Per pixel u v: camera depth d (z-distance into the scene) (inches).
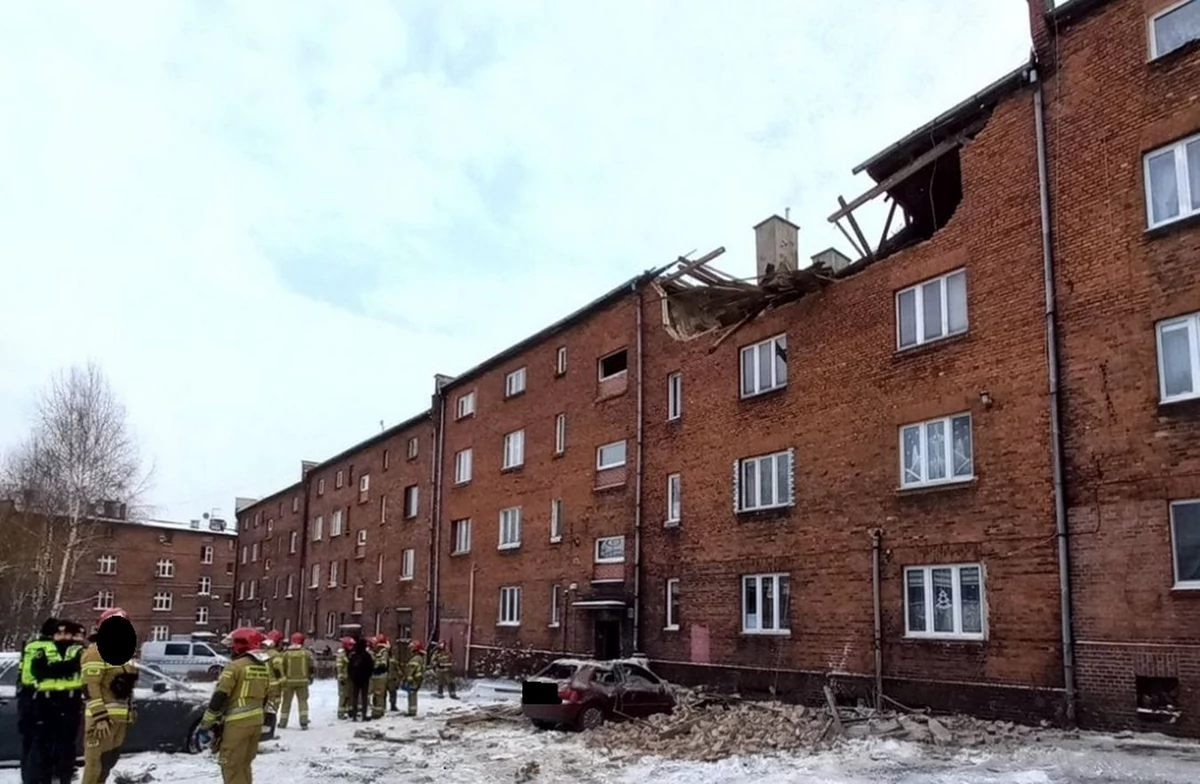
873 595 692.7
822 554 747.4
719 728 578.6
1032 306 609.3
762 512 818.2
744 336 875.4
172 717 535.2
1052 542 572.4
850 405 744.3
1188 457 510.6
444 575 1422.2
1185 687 494.3
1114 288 560.7
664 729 585.0
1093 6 597.0
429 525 1515.7
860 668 694.5
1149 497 525.0
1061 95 610.2
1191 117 535.5
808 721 583.8
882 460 706.2
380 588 1702.8
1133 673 517.7
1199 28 544.1
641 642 952.3
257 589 2554.1
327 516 2071.9
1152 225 550.3
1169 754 452.4
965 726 555.5
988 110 674.8
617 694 665.0
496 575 1273.4
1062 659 555.8
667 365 983.6
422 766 504.1
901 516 682.2
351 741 615.2
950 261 673.6
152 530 2913.4
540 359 1246.3
